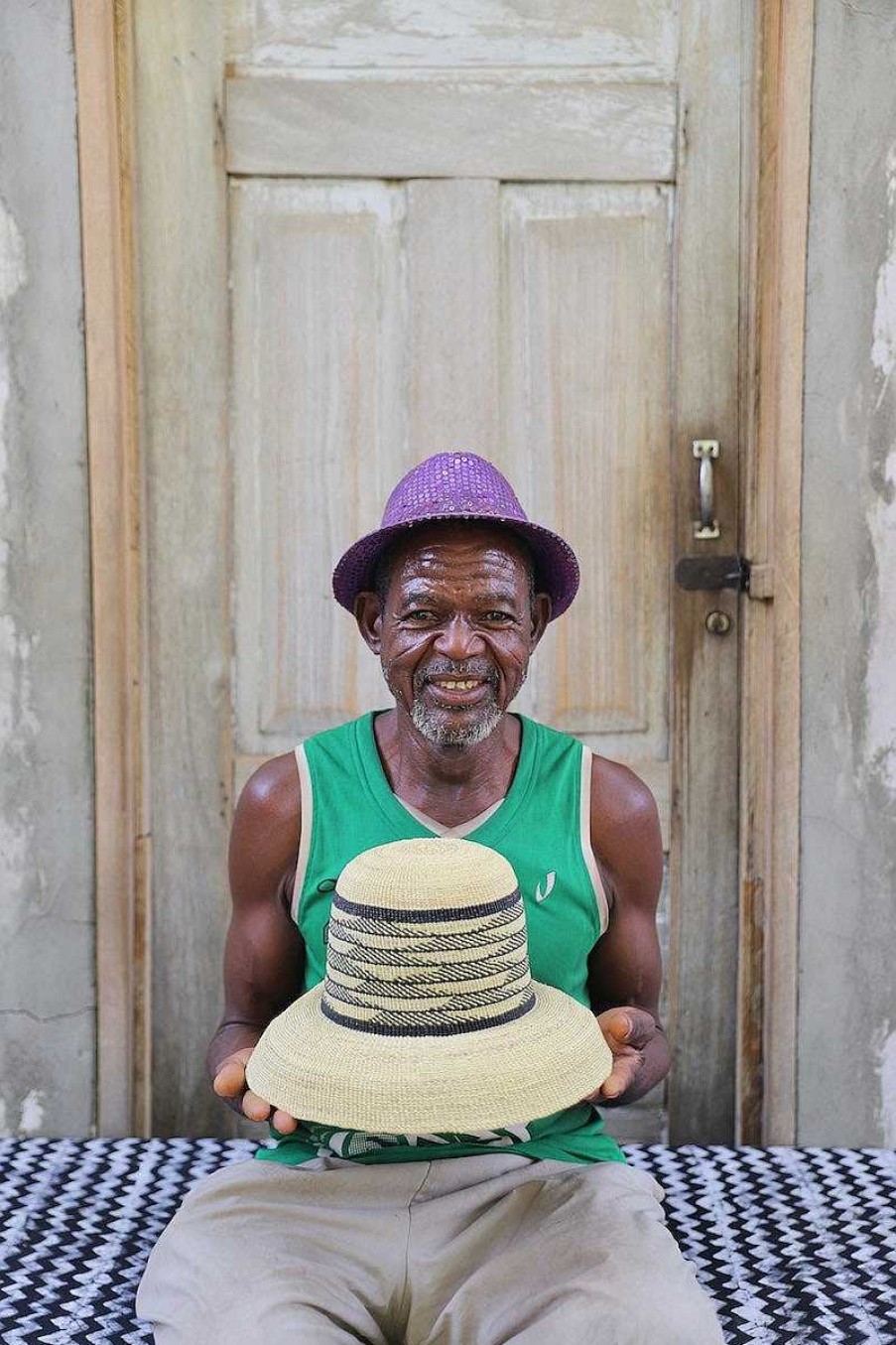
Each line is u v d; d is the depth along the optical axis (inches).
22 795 86.3
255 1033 67.3
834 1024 88.1
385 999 52.8
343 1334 53.4
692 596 90.0
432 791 64.2
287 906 66.8
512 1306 55.1
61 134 83.1
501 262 88.5
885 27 83.1
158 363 88.0
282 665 90.4
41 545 85.2
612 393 89.4
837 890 87.5
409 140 87.4
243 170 87.4
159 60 86.4
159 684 89.7
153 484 88.7
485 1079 51.3
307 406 89.0
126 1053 87.4
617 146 87.7
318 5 86.8
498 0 86.9
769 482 87.2
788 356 85.0
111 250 83.8
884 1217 74.2
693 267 88.4
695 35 86.9
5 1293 65.6
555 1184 60.4
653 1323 52.2
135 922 88.2
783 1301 65.0
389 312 88.7
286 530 89.7
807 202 84.3
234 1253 56.8
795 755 86.7
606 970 67.9
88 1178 79.2
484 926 53.1
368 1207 59.8
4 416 84.7
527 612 63.2
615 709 91.0
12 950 87.0
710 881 91.4
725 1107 91.6
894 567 86.0
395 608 61.8
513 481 89.8
